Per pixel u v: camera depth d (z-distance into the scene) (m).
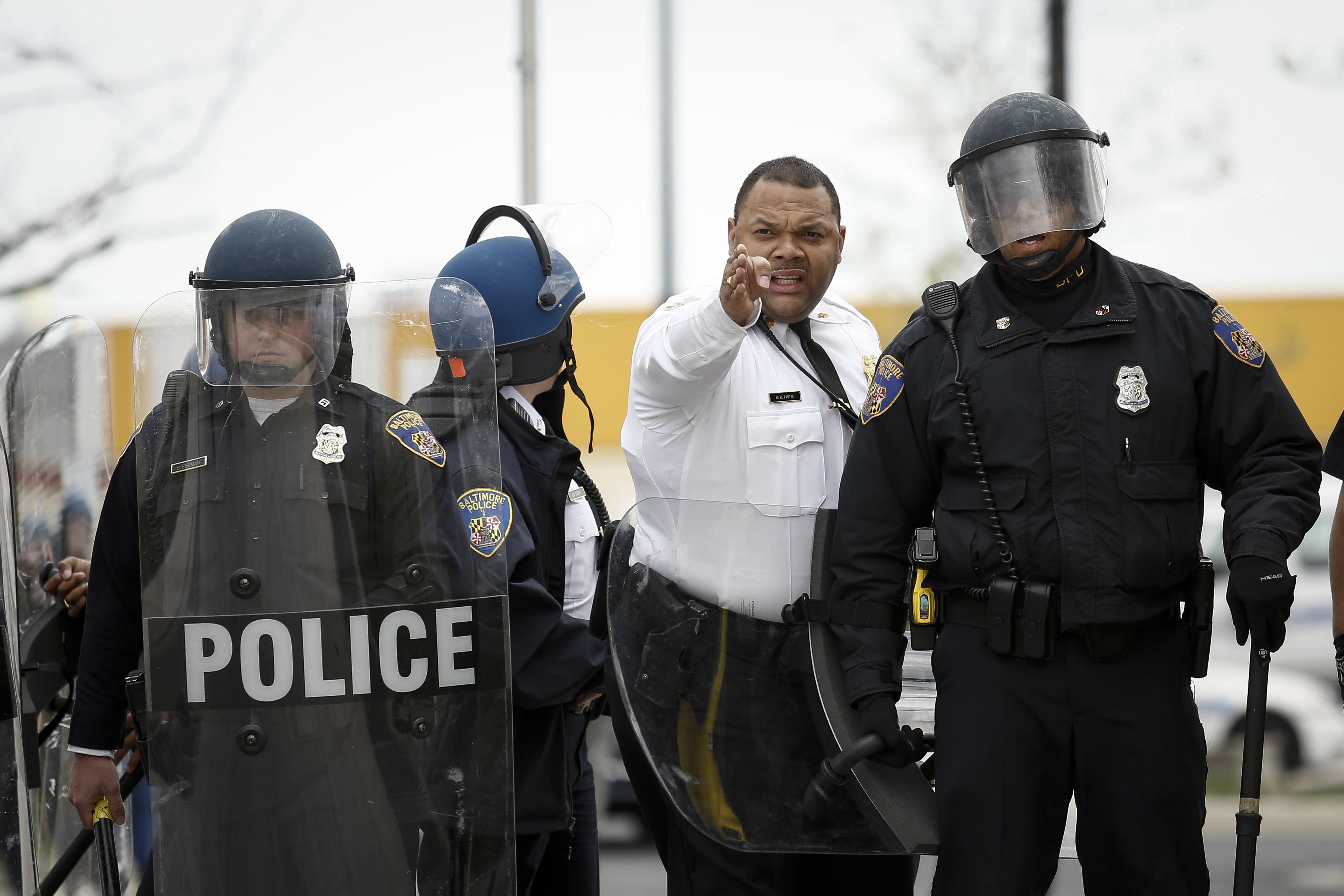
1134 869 9.80
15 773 11.38
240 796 9.40
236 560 9.48
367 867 9.42
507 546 10.62
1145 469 9.77
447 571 9.65
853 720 10.50
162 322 9.69
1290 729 32.66
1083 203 9.94
